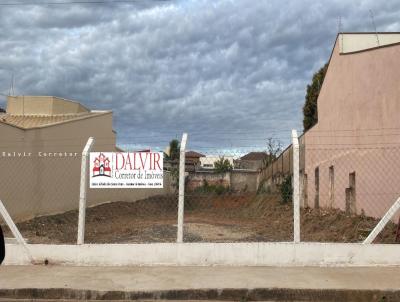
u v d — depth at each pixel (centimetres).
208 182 2820
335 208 2319
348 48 2264
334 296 804
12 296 832
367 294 802
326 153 2584
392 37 2250
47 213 2478
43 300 823
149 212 2831
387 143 1639
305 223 2145
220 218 2275
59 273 930
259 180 3972
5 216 1021
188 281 863
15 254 1004
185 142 1028
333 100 2412
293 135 1014
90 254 997
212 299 817
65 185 2692
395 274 897
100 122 3228
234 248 981
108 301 816
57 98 3325
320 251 968
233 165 3738
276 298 812
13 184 2198
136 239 1688
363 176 1872
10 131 2198
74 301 817
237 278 877
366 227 1587
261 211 2628
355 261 961
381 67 1709
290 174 2891
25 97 3284
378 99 1736
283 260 973
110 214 2819
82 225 1012
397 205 974
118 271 943
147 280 875
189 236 1772
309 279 866
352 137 2053
